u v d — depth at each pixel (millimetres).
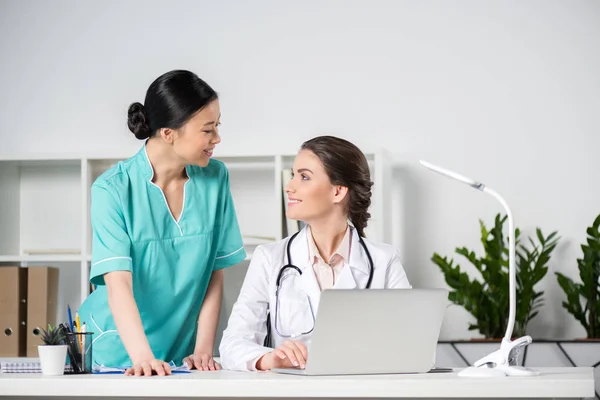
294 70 3830
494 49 3736
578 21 3703
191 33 3902
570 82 3689
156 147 2213
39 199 3875
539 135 3682
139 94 3912
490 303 3398
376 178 3389
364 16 3811
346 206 2102
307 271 2066
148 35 3926
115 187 2182
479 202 3680
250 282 2121
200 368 2109
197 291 2340
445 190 3705
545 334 3615
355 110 3783
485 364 1693
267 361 1828
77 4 3971
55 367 1722
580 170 3650
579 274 3582
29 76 3961
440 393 1427
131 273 2123
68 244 3844
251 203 3760
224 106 3855
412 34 3777
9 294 3445
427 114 3742
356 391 1433
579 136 3664
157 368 1717
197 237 2287
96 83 3932
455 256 3674
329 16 3830
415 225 3705
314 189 2049
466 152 3711
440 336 3646
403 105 3760
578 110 3674
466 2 3764
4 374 1702
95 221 2152
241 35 3871
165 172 2238
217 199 2336
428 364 1700
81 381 1500
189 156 2172
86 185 3514
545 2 3727
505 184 3680
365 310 1604
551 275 3635
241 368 1882
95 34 3951
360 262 2080
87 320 2373
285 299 2051
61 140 3926
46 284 3463
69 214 3855
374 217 3416
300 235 2121
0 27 3996
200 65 3887
